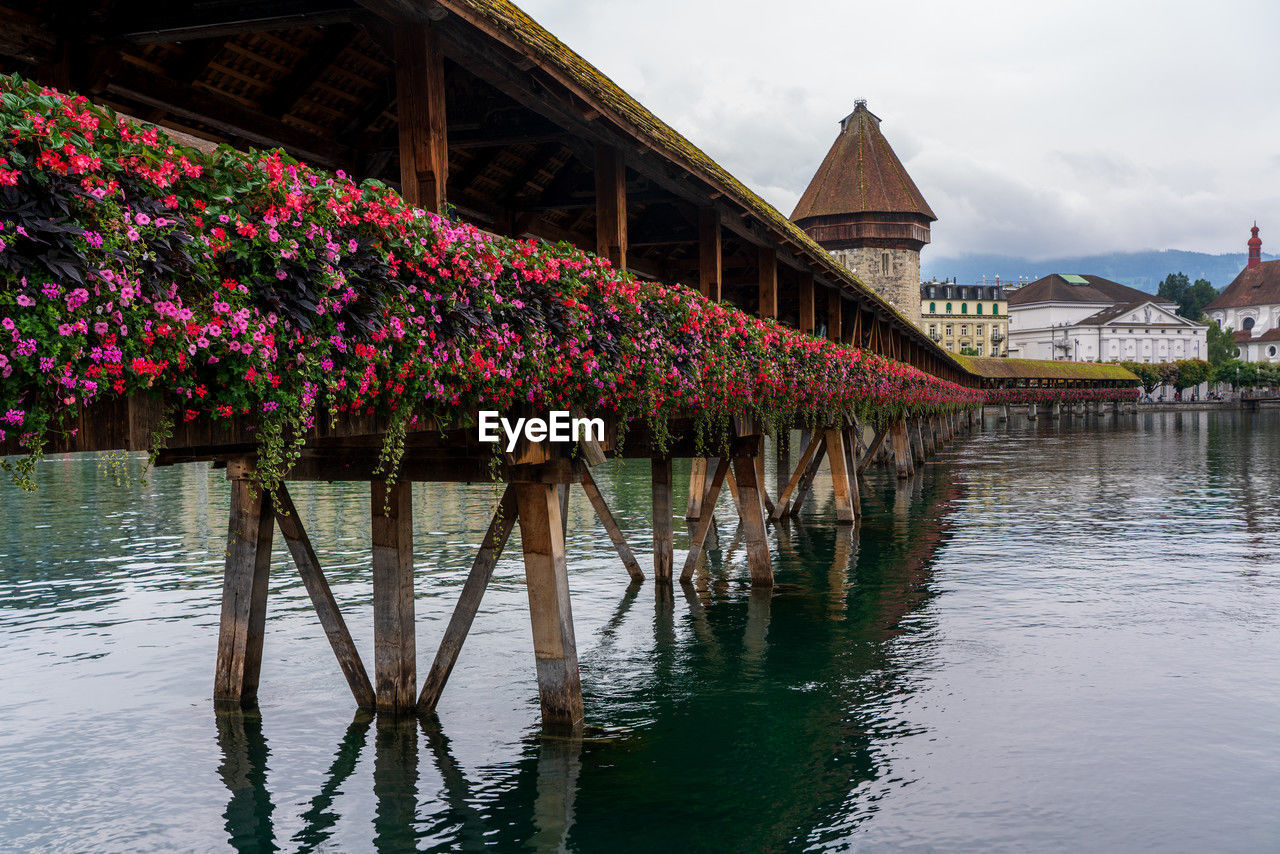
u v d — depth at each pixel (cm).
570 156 1159
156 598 1293
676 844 606
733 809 655
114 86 730
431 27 598
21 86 319
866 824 633
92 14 650
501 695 888
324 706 857
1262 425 6981
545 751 760
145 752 756
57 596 1309
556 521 782
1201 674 941
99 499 2512
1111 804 659
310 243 417
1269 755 738
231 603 848
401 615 827
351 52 851
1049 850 594
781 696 898
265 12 618
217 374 381
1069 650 1032
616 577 1454
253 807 661
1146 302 14162
